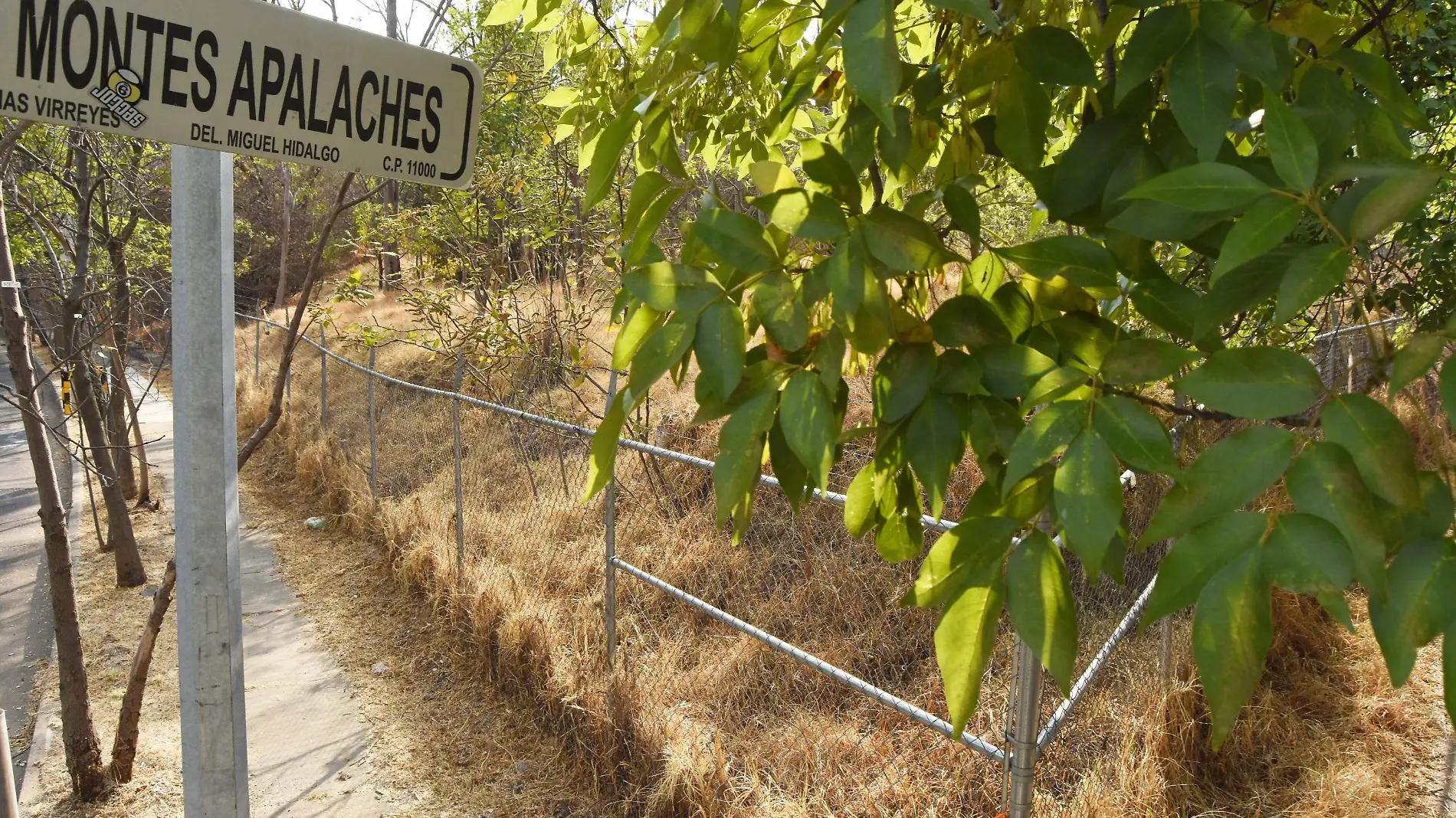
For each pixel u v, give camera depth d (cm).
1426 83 277
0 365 1830
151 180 802
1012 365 77
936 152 125
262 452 1002
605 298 739
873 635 412
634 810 355
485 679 463
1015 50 89
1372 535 53
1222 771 343
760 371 81
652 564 498
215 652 187
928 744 353
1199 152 73
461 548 517
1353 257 62
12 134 355
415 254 848
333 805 376
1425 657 407
